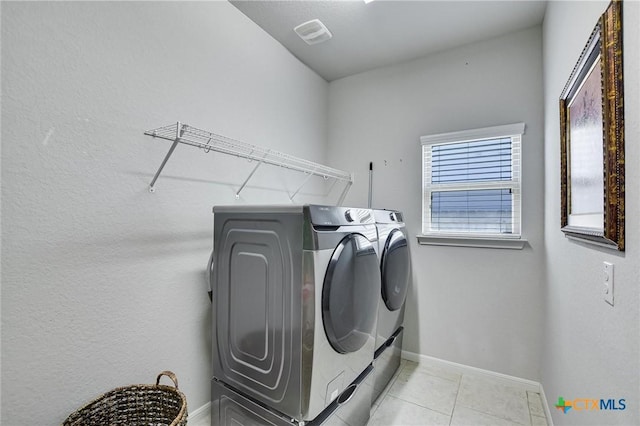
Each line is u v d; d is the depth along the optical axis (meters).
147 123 1.55
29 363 1.16
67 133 1.26
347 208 1.54
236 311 1.51
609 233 0.84
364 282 1.55
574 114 1.27
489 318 2.32
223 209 1.56
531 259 2.19
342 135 3.04
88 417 1.26
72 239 1.28
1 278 1.10
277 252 1.34
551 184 1.84
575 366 1.29
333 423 1.41
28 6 1.15
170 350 1.65
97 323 1.35
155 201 1.59
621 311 0.83
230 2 2.03
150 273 1.56
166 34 1.64
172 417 1.34
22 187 1.14
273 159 2.40
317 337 1.26
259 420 1.41
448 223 2.55
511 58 2.29
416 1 1.99
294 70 2.65
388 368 2.15
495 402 2.00
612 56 0.82
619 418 0.84
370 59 2.71
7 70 1.10
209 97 1.88
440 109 2.55
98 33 1.36
